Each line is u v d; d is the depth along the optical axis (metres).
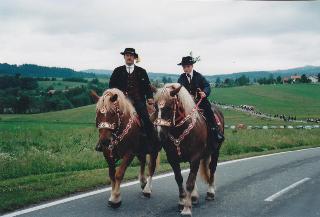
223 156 17.03
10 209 7.33
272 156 16.92
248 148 20.14
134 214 7.17
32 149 16.42
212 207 7.90
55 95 117.75
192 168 7.52
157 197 8.59
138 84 8.51
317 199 8.68
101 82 165.50
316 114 77.31
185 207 7.18
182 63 8.48
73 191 8.87
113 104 7.41
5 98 107.81
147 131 8.33
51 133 21.95
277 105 92.69
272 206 8.00
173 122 7.32
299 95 110.94
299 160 15.59
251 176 11.59
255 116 63.66
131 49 8.39
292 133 29.33
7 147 16.73
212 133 8.30
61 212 7.18
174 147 7.54
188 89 8.48
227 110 74.62
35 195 8.22
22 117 83.44
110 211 7.34
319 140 26.81
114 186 7.99
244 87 123.69
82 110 87.00
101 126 7.27
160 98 7.29
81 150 16.59
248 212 7.51
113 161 7.98
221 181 10.77
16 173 11.81
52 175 11.04
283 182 10.65
